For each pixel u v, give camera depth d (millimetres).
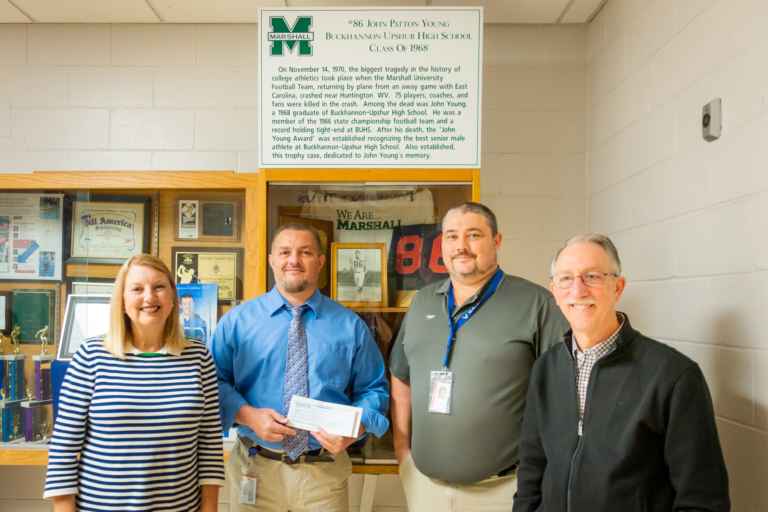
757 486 1566
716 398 1782
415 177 2324
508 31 3023
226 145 3010
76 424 1724
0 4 2779
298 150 2332
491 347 1913
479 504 1913
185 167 3010
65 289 2713
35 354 2697
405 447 2186
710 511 1287
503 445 1884
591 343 1523
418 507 2033
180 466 1752
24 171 3016
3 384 2648
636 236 2396
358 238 2496
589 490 1409
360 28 2312
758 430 1563
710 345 1815
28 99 3020
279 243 2127
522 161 3014
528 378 1917
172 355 1821
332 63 2318
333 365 2117
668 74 2115
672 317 2078
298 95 2326
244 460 2109
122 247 2711
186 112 3016
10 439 2613
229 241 2658
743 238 1635
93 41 3021
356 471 2441
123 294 1796
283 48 2324
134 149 3014
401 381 2217
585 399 1488
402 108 2316
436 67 2312
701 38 1877
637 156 2389
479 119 2314
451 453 1906
